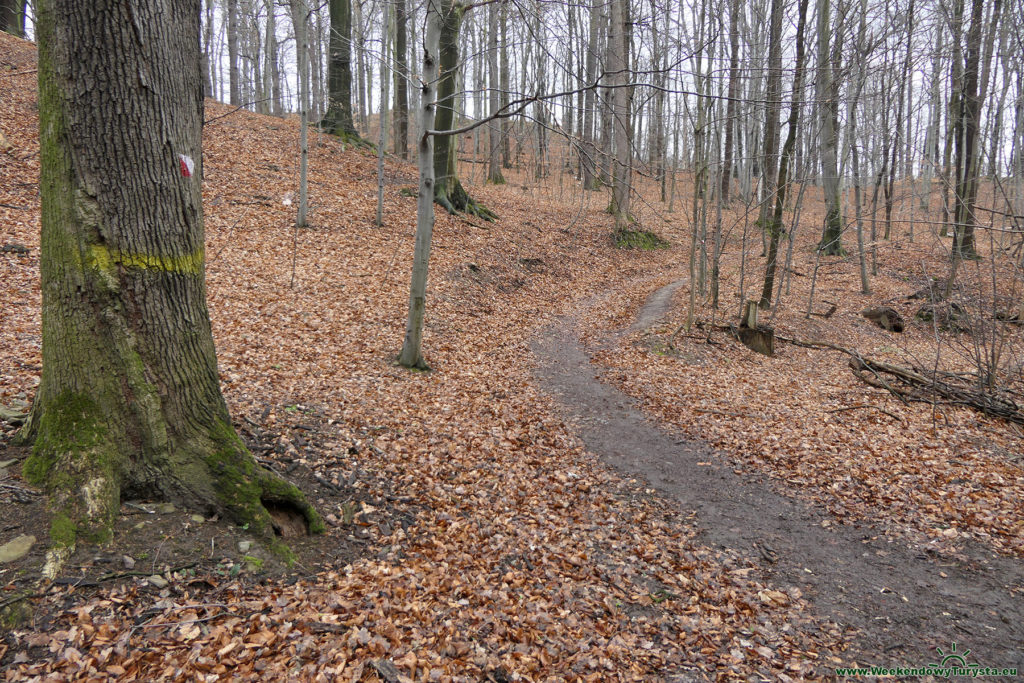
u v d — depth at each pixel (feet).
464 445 25.57
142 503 13.08
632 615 15.43
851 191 138.00
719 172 53.01
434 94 29.94
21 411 15.79
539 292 59.47
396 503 18.79
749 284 69.36
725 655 13.85
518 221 77.97
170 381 13.61
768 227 83.46
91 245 12.35
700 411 33.53
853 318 58.34
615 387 38.09
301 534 15.12
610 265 74.02
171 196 13.23
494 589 15.35
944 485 22.95
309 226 52.29
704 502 22.99
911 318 58.08
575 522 20.65
